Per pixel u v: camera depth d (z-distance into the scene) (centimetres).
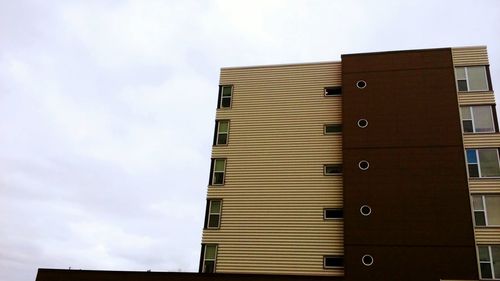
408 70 3556
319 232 3309
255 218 3447
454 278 2931
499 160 3197
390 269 3014
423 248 3031
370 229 3139
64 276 3372
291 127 3688
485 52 3506
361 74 3625
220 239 3428
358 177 3303
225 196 3562
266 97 3838
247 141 3716
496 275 2919
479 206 3108
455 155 3238
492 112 3334
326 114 3669
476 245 2997
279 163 3588
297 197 3450
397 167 3281
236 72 3991
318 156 3544
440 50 3575
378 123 3434
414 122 3388
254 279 3100
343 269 3166
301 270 3228
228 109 3859
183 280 3198
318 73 3819
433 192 3166
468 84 3447
